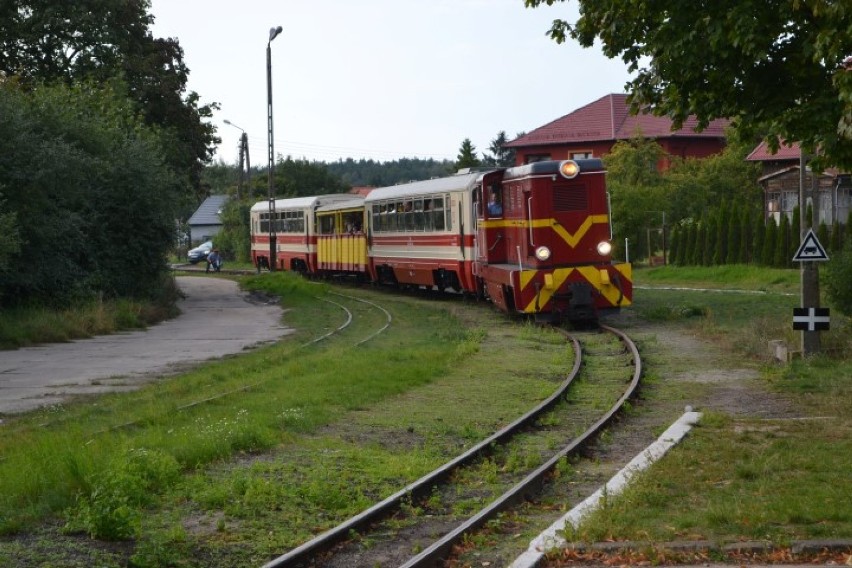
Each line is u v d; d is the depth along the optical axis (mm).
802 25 12297
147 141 34906
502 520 8719
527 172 25484
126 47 43594
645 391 15586
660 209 51531
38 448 11016
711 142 68625
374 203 40094
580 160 25547
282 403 14492
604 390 15938
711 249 46062
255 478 9961
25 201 26859
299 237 51781
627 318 27359
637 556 7359
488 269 28312
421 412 14320
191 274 62031
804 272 18016
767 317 23922
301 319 30484
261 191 101812
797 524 8000
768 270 40281
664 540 7652
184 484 9836
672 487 9312
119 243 32906
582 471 10656
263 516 8992
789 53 12734
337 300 36969
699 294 34719
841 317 21906
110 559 7711
